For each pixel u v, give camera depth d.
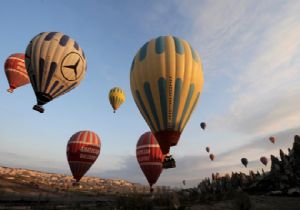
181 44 22.66
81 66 29.38
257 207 21.83
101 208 27.83
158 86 21.05
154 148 38.31
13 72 37.09
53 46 27.72
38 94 27.00
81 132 43.53
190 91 21.39
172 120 20.78
